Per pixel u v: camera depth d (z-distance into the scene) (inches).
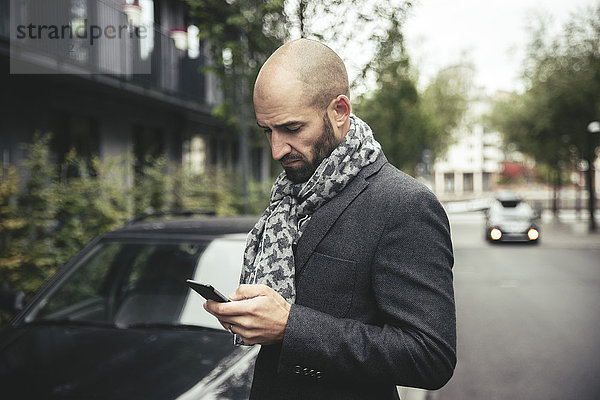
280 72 49.7
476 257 635.5
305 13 257.1
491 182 3560.5
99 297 137.5
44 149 282.0
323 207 51.1
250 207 500.7
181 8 605.3
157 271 138.9
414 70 1074.7
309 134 50.3
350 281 49.2
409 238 48.6
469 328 295.7
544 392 196.1
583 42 943.7
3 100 374.9
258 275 51.7
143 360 110.0
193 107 585.0
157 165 414.0
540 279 470.9
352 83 258.2
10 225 235.1
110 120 501.0
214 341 117.0
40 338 121.8
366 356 46.4
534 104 1017.5
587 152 985.5
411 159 1083.9
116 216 297.0
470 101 1549.0
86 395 99.0
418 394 195.0
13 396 100.3
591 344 260.2
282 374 49.7
